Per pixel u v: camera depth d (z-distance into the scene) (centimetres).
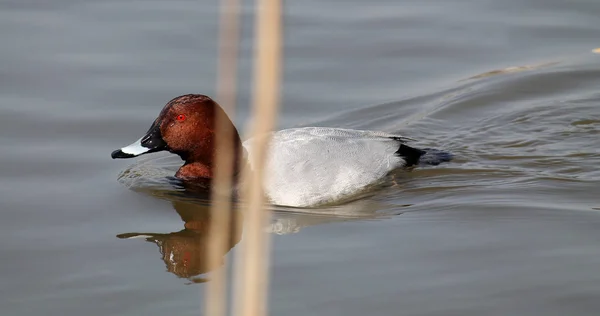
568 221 963
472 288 812
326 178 1059
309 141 1077
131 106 1348
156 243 952
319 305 786
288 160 1055
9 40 1530
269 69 410
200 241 960
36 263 896
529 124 1323
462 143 1268
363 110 1376
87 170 1172
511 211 1000
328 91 1435
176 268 887
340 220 1000
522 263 859
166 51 1520
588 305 772
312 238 944
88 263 898
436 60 1547
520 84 1446
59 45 1522
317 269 861
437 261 872
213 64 1480
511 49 1587
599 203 1022
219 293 529
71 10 1677
